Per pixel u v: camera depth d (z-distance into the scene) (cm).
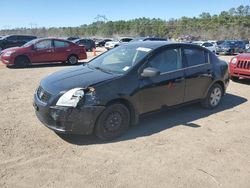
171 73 584
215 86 691
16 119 598
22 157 443
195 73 629
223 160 452
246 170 427
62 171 408
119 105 508
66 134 517
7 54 1496
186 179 397
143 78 538
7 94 811
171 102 596
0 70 1373
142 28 10388
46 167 417
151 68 531
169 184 385
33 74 1232
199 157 458
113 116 506
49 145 484
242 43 3291
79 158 444
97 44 4556
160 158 451
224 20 9825
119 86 507
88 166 422
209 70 663
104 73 536
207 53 679
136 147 485
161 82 562
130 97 517
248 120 632
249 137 541
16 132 531
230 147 497
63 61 1645
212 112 677
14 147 473
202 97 666
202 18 10375
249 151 485
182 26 10025
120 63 561
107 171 411
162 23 10669
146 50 571
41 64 1684
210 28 9262
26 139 503
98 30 10544
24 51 1516
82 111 473
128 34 10094
